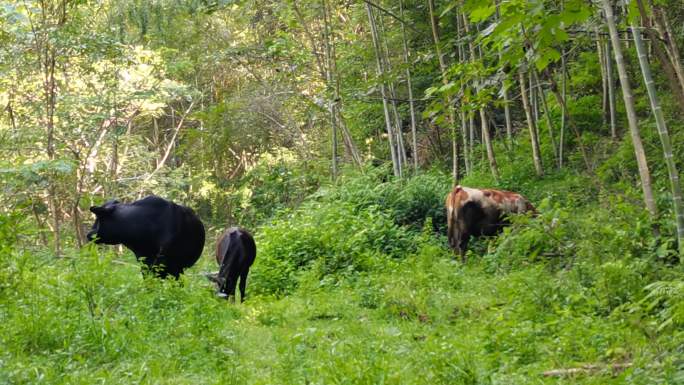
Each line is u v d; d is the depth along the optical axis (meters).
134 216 10.52
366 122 23.80
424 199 16.50
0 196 17.88
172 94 25.05
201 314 8.43
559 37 7.77
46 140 21.44
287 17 21.86
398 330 8.48
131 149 26.30
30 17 18.88
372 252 13.12
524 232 10.83
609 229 9.64
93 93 22.59
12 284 8.12
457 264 12.47
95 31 21.52
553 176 17.73
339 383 5.80
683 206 8.66
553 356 6.70
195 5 20.17
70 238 21.98
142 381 6.08
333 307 9.91
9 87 21.52
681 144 15.47
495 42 9.45
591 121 19.66
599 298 8.37
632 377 5.87
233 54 23.42
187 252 10.91
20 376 6.01
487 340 7.38
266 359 7.32
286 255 13.17
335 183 18.77
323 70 22.88
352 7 22.91
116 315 7.91
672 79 8.88
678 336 6.50
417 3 20.97
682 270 8.42
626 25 10.04
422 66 18.70
